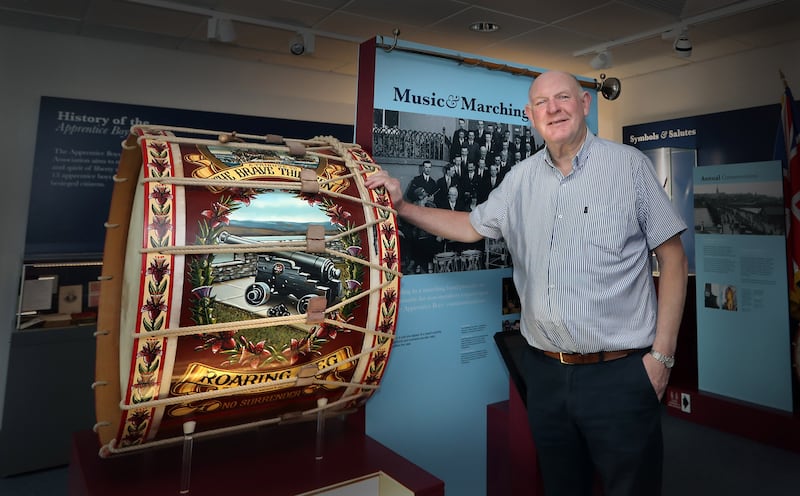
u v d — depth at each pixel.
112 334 1.34
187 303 1.09
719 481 2.92
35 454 3.15
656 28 4.07
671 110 5.26
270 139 1.37
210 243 1.11
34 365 3.14
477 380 2.23
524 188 1.78
